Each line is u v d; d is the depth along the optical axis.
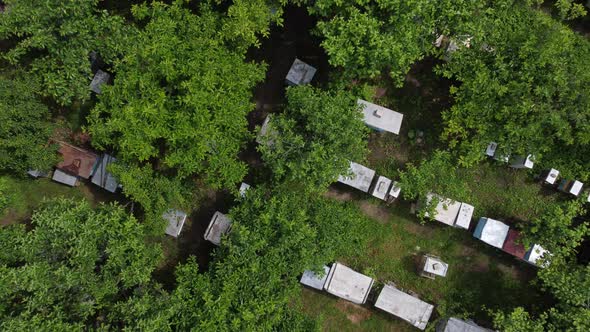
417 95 21.77
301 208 17.83
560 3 19.84
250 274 16.53
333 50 16.27
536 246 19.97
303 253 16.78
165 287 21.20
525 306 21.08
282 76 21.78
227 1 20.36
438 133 21.62
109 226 16.67
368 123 20.38
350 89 19.78
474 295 21.33
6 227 18.72
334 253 18.72
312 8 16.92
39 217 16.17
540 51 16.73
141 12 17.42
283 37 21.66
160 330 15.37
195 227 21.72
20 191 21.44
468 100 18.44
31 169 20.20
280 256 17.09
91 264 15.90
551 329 17.38
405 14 15.91
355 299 20.47
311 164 16.98
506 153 19.05
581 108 17.28
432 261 20.50
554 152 20.05
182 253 21.67
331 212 18.28
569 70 17.36
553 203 21.20
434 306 21.20
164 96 16.20
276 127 17.67
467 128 20.69
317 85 21.34
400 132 21.75
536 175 21.12
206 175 21.00
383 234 21.67
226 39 17.36
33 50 21.27
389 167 21.75
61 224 15.70
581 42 19.48
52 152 19.84
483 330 19.67
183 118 16.41
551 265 18.66
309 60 21.61
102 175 20.94
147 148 16.58
